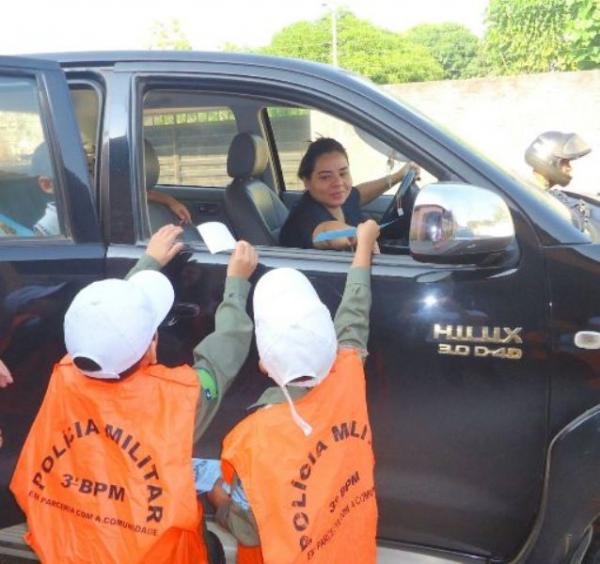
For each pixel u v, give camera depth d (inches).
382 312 88.3
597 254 83.8
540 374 85.2
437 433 88.8
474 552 92.4
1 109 94.8
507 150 573.3
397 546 93.8
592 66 776.3
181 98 121.3
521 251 85.4
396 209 119.9
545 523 85.2
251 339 90.0
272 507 66.9
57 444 71.4
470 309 86.1
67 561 68.2
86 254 94.0
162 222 103.8
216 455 95.7
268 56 96.1
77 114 103.3
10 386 93.7
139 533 66.4
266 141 150.6
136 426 69.1
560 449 83.8
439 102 578.9
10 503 97.6
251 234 119.6
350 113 92.2
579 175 546.0
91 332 68.7
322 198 109.1
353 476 70.6
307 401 70.5
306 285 73.7
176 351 94.4
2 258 91.4
